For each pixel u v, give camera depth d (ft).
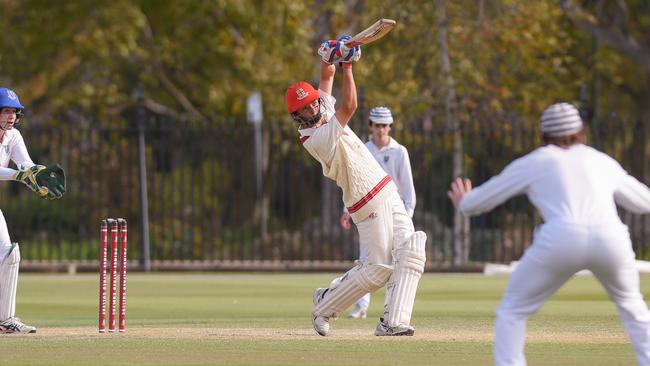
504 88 307.37
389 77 317.22
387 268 111.24
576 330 118.83
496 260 299.17
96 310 161.68
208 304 172.14
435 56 305.32
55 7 368.89
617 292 76.33
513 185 75.72
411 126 286.46
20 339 108.47
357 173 109.29
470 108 310.86
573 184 74.64
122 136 357.00
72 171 347.97
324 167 109.40
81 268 265.13
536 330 118.93
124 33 362.53
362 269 111.86
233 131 276.00
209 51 379.55
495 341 76.13
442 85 300.81
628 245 74.43
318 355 94.89
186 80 391.65
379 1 311.27
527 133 310.45
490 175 292.40
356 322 134.31
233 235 274.77
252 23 362.74
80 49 366.22
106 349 99.60
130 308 164.45
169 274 256.32
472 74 303.07
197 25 376.48
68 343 104.42
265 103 352.90
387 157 137.59
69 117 283.38
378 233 110.52
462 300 177.27
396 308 111.75
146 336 111.75
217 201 376.27
